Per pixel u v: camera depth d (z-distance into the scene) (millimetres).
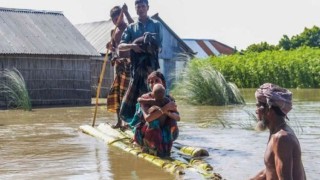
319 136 9812
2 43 18953
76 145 9047
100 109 17219
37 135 10367
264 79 34844
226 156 7859
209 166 6957
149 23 9711
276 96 4070
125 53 10070
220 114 14406
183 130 10906
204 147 8641
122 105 9391
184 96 18266
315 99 20906
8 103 17953
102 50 26328
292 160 3893
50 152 8359
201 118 13383
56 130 11188
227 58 36625
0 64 18531
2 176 6664
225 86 18250
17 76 17969
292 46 58500
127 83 10117
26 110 17000
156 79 8398
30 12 21656
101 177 6574
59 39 20547
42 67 19516
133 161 7578
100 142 9391
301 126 11273
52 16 21969
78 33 21500
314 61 33406
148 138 7883
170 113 7848
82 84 20469
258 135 10062
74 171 6930
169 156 7852
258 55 37188
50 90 19703
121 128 10250
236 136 9945
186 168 6965
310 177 6453
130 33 9664
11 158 7871
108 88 25297
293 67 33719
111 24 30031
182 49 30938
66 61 20078
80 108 17781
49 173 6816
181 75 19156
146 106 7926
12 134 10547
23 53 18875
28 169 7074
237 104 18109
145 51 9258
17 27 20266
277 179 3977
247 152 8172
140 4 9570
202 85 17984
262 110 4141
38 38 20062
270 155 4012
